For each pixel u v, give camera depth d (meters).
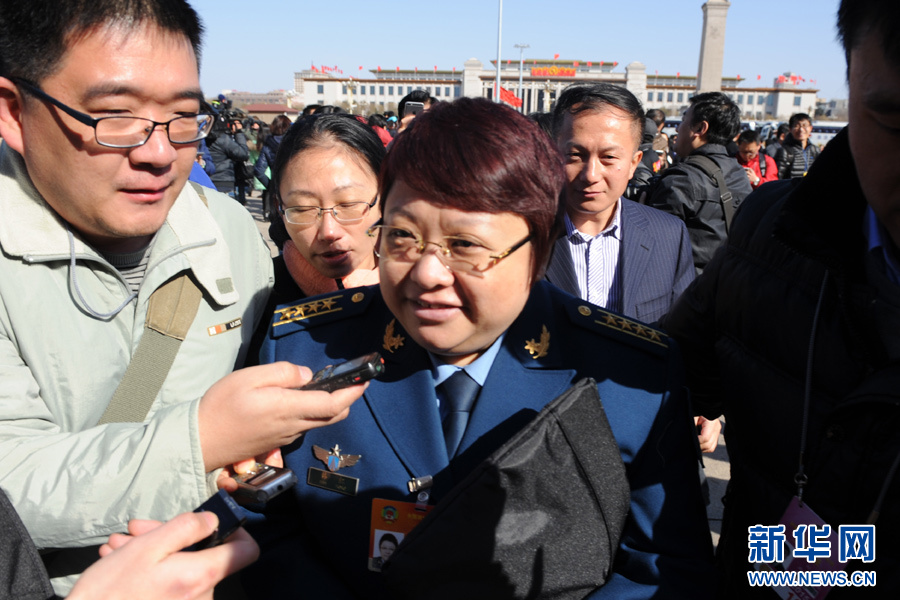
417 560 1.05
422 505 1.22
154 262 1.45
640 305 2.74
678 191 3.78
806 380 1.20
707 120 3.98
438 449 1.26
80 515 1.09
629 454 1.26
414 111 6.47
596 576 1.15
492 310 1.11
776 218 1.19
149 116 1.19
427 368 1.33
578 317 1.37
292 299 2.25
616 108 2.58
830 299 1.16
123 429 1.18
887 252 1.08
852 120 0.94
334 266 2.09
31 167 1.22
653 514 1.25
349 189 1.99
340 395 1.09
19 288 1.27
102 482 1.09
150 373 1.44
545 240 1.14
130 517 1.12
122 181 1.21
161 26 1.16
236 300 1.58
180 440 1.10
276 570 1.29
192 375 1.50
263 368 1.13
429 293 1.10
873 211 1.08
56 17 1.07
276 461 1.29
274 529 1.37
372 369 1.07
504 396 1.28
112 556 0.95
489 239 1.05
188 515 1.00
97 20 1.09
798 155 8.93
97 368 1.37
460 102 1.10
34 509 1.08
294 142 2.03
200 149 8.27
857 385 1.13
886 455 1.05
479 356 1.30
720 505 3.38
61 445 1.15
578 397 1.15
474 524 1.06
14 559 0.99
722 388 1.44
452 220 1.04
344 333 1.44
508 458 1.07
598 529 1.15
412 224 1.08
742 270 1.36
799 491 1.19
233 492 1.15
